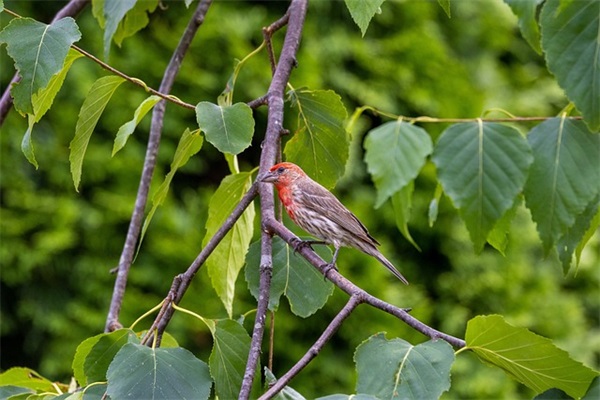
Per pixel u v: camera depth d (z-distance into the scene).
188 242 13.59
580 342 14.95
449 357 4.18
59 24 4.71
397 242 14.69
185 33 7.14
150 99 5.09
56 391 6.01
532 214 5.30
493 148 5.29
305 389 13.42
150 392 4.49
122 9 5.75
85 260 13.77
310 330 13.59
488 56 16.16
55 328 13.70
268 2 14.64
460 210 5.27
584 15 4.82
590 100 4.82
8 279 13.57
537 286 15.08
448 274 14.74
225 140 4.81
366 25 4.59
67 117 13.83
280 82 5.85
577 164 5.27
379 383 4.19
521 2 4.92
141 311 13.52
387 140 7.05
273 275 5.69
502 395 13.85
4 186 13.58
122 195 13.92
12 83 4.88
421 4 15.05
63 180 13.83
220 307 13.36
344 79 14.36
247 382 4.45
